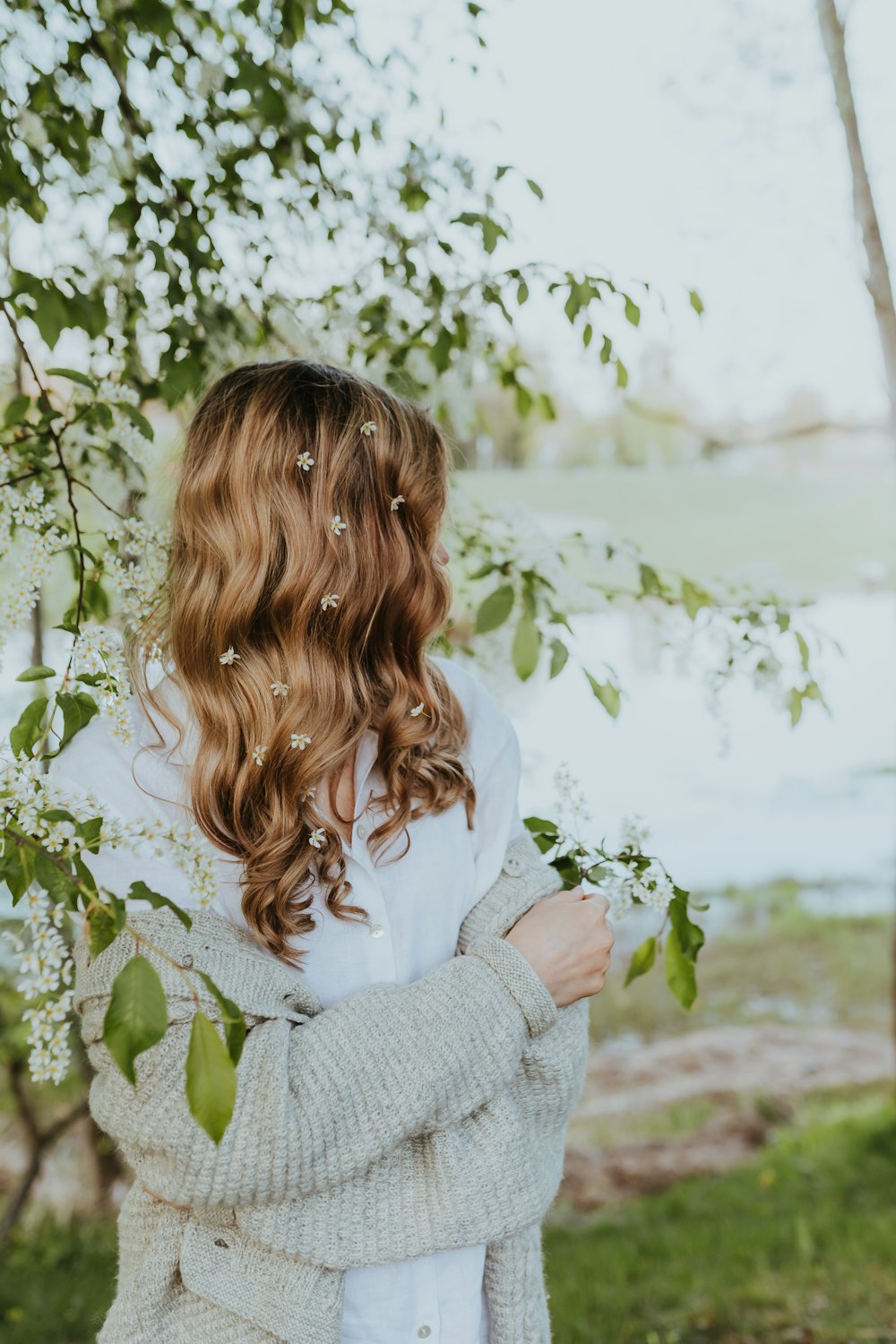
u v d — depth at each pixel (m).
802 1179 4.53
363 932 1.06
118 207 1.74
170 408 1.75
